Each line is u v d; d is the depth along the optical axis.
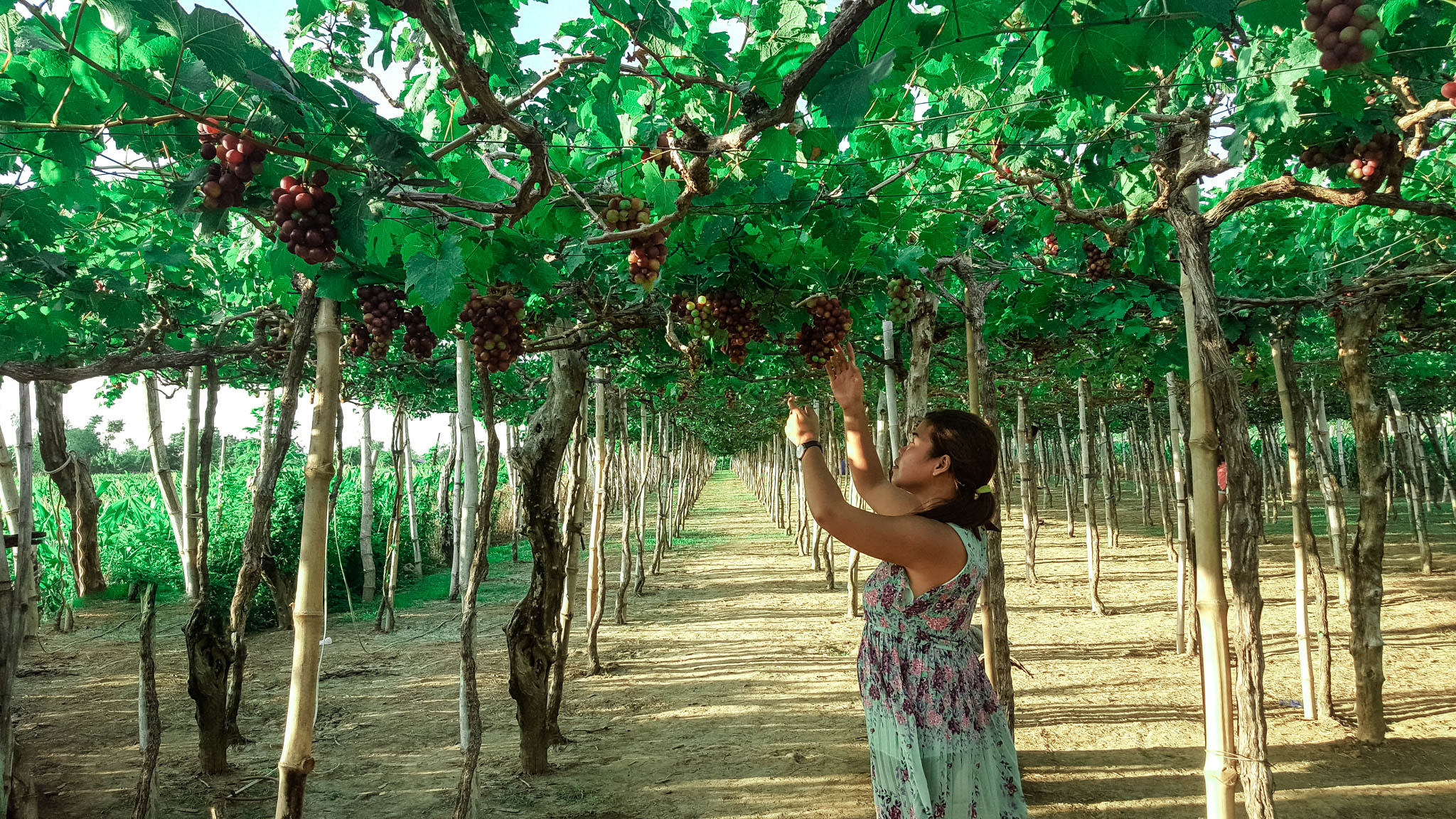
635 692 6.96
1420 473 17.17
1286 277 5.88
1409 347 7.05
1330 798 4.57
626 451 9.91
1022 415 10.95
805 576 13.00
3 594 3.96
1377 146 3.04
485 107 1.87
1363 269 5.46
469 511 7.13
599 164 3.06
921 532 2.13
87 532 11.36
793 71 1.98
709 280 3.92
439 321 3.04
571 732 5.95
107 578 12.06
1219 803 2.90
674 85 2.79
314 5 2.35
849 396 2.70
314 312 2.75
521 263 2.91
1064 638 8.38
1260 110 2.89
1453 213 3.07
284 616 9.44
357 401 10.45
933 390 10.15
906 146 3.78
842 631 9.00
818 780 4.98
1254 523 2.97
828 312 3.85
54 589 10.41
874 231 3.69
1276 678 6.84
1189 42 1.94
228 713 5.20
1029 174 3.77
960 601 2.17
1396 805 4.45
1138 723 5.84
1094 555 9.53
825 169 3.28
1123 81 2.08
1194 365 3.05
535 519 5.07
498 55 2.72
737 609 10.47
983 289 5.68
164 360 4.68
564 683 7.26
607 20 2.48
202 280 5.31
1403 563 12.16
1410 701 6.09
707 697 6.75
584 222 2.90
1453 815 4.32
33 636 8.89
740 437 26.22
